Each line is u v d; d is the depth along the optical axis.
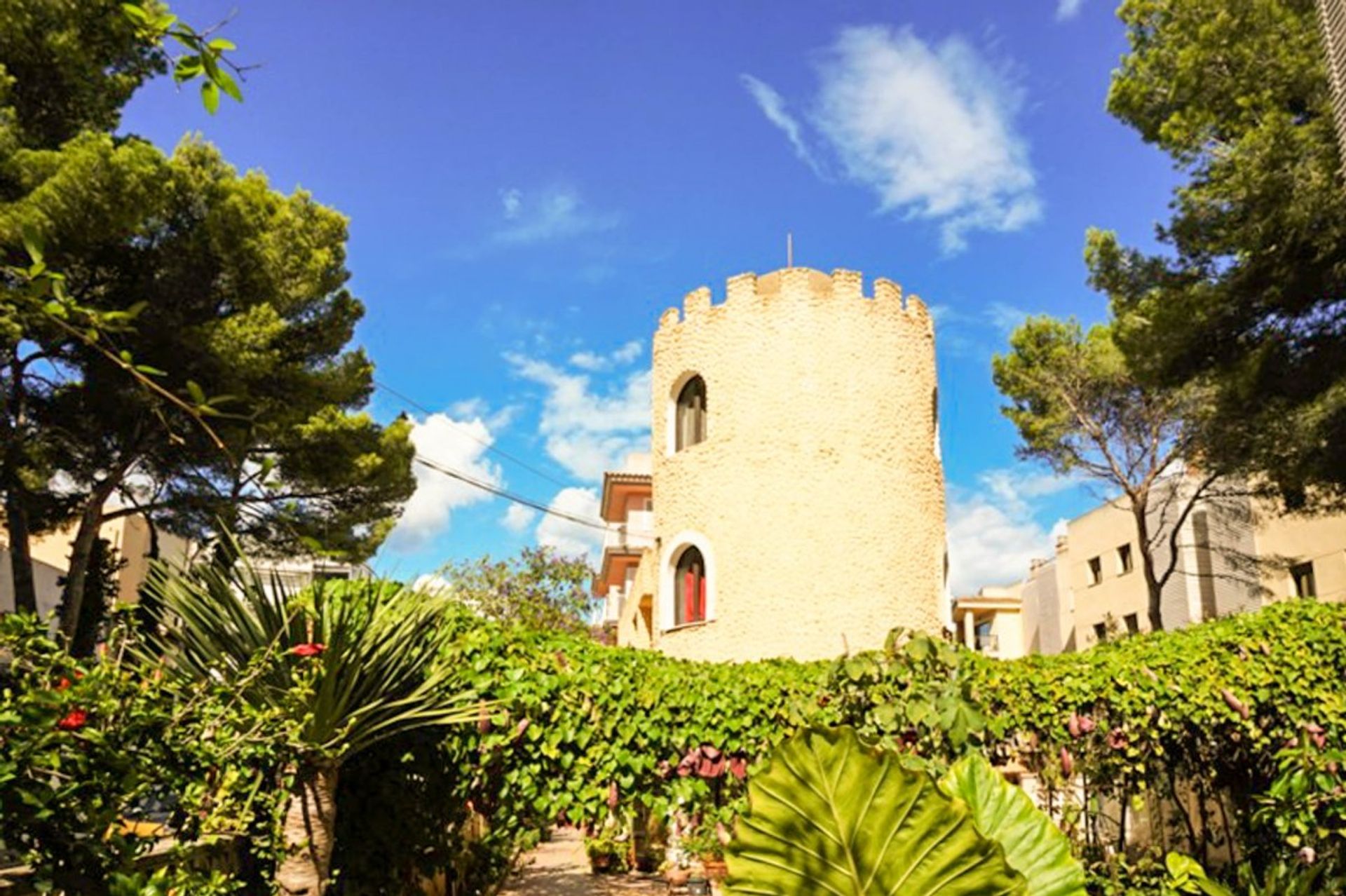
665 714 6.79
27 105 14.40
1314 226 12.73
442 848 6.80
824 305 20.80
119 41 13.88
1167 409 23.44
